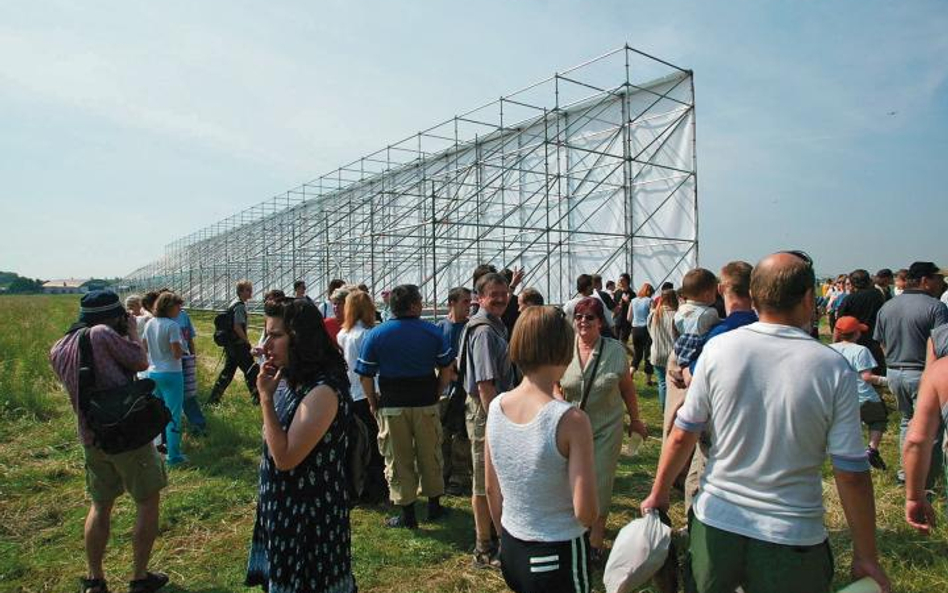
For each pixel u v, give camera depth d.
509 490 2.47
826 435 2.18
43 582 4.28
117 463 3.88
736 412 2.27
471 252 25.12
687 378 4.00
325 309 10.78
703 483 2.42
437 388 5.14
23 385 10.25
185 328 7.93
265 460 2.83
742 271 3.77
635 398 4.41
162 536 5.05
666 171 20.12
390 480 5.09
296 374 2.74
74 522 5.25
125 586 4.20
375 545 4.76
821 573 2.20
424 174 28.31
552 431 2.36
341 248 30.62
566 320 2.52
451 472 6.07
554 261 22.53
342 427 2.82
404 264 28.23
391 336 4.97
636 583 2.49
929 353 4.04
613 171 21.30
